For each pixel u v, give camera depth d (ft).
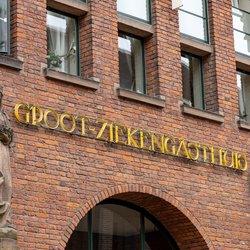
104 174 61.93
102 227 65.62
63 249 58.65
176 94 68.18
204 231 67.21
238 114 72.64
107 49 64.54
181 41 70.23
